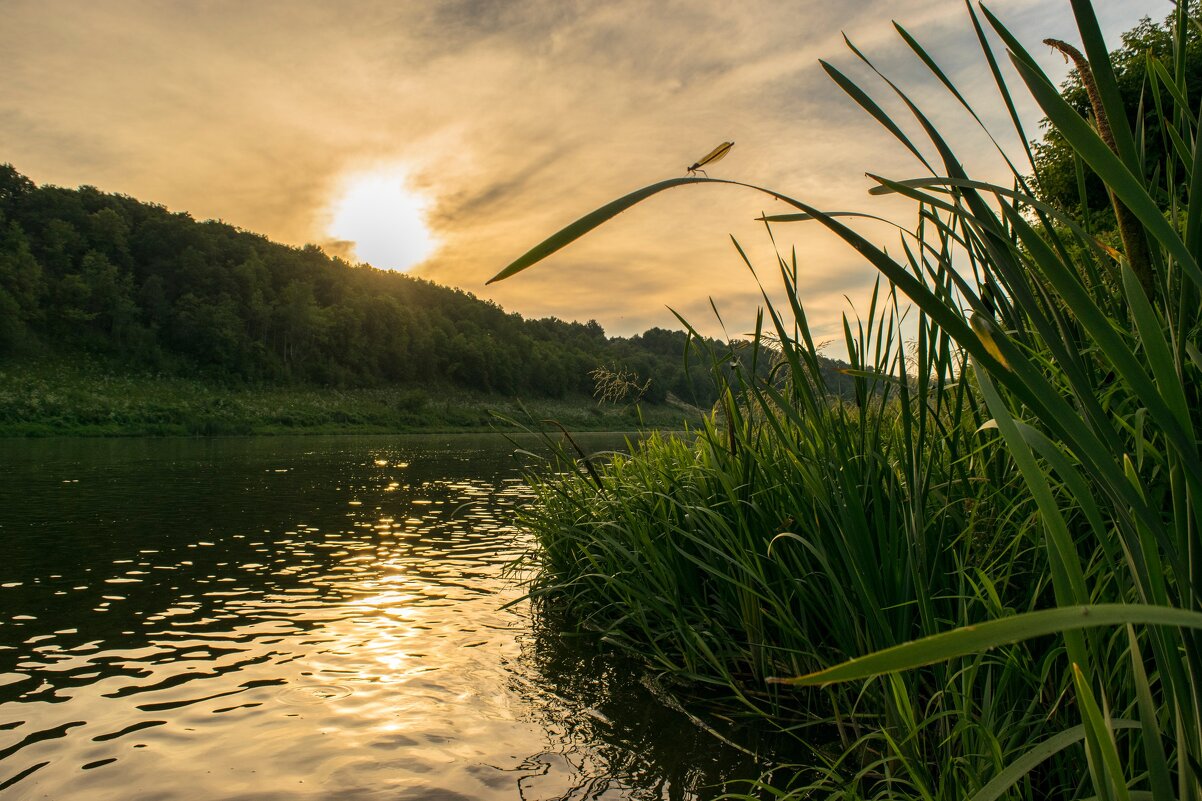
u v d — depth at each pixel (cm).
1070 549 68
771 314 196
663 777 221
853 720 214
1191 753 69
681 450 432
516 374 8512
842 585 218
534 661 342
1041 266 59
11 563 586
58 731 269
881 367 205
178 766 239
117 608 454
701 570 333
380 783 223
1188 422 56
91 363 5341
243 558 616
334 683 318
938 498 212
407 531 775
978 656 148
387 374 8050
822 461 218
